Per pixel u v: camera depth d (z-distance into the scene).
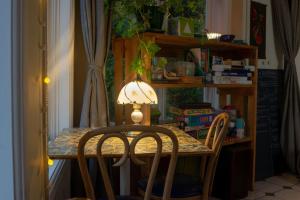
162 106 2.96
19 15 0.77
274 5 3.44
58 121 2.22
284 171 3.62
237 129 2.93
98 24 2.23
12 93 0.78
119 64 2.51
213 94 3.25
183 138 1.99
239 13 3.16
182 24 2.43
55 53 2.16
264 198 2.82
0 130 0.79
